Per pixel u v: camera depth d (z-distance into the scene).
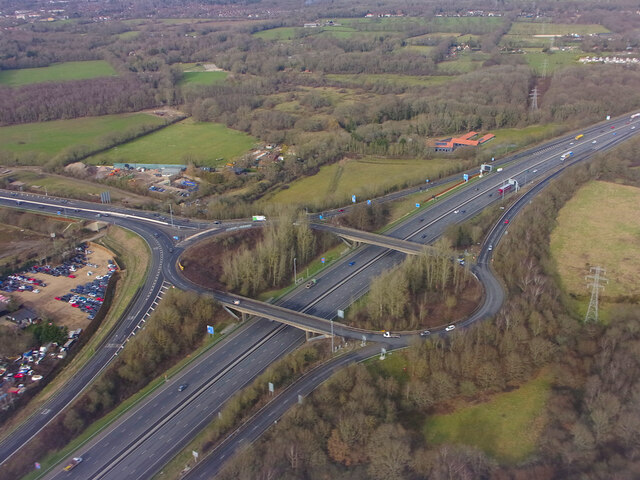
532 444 193.75
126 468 189.00
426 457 183.75
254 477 175.25
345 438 188.00
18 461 192.75
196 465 186.88
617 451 187.00
